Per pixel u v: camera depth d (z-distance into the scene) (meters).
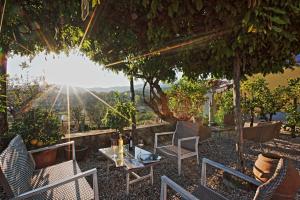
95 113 5.37
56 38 3.24
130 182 2.74
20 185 1.73
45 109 3.93
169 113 5.82
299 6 1.40
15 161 1.88
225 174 2.94
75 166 2.52
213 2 1.60
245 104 5.80
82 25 2.76
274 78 7.93
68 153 3.79
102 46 3.85
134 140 4.61
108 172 3.30
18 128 3.20
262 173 2.49
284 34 1.66
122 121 4.05
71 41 3.59
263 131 3.84
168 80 5.17
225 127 5.73
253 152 4.42
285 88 5.92
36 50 3.62
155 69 4.57
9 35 2.90
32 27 2.73
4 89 3.37
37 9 2.52
